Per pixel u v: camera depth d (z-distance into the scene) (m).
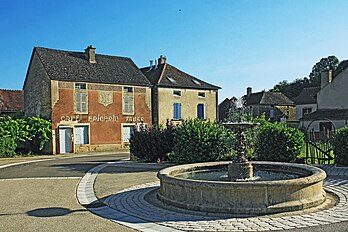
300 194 6.59
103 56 32.19
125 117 30.58
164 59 36.84
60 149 26.75
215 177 9.04
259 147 13.38
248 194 6.36
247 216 6.21
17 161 20.41
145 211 6.82
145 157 16.78
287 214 6.23
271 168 9.66
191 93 34.84
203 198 6.65
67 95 27.27
